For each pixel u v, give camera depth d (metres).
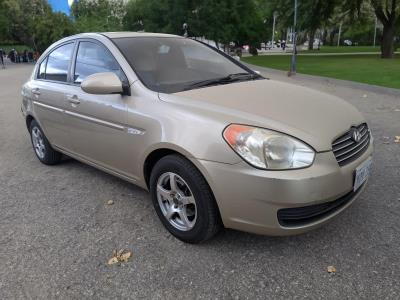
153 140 2.97
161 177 3.05
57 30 46.94
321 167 2.54
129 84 3.32
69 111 3.96
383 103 8.69
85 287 2.61
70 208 3.75
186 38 4.32
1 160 5.33
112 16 51.78
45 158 4.91
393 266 2.69
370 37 65.62
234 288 2.54
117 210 3.67
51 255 2.98
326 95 3.45
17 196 4.07
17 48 54.69
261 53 41.97
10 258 2.96
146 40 3.86
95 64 3.76
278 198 2.47
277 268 2.72
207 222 2.80
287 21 27.27
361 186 3.05
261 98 3.05
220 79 3.64
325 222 2.70
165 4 32.69
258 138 2.51
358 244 2.96
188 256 2.89
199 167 2.67
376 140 5.59
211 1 31.64
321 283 2.56
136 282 2.64
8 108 9.73
